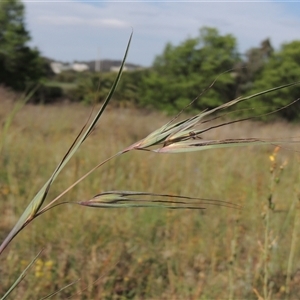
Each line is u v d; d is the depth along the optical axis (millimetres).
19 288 3285
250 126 12078
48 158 6312
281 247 3854
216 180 5645
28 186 5332
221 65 22562
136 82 24359
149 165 6043
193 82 22938
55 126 9281
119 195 1161
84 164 5930
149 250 4051
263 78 20500
